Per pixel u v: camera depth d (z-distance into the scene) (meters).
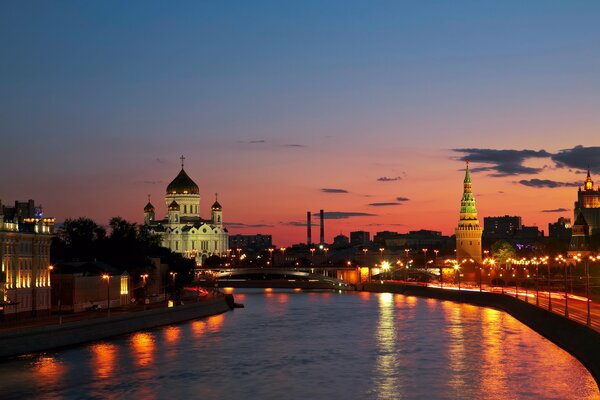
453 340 188.00
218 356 164.88
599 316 190.12
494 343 181.25
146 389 133.12
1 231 184.75
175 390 132.75
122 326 197.50
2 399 125.75
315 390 133.00
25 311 196.50
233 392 131.62
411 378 141.88
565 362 153.75
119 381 138.75
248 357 164.38
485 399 125.50
